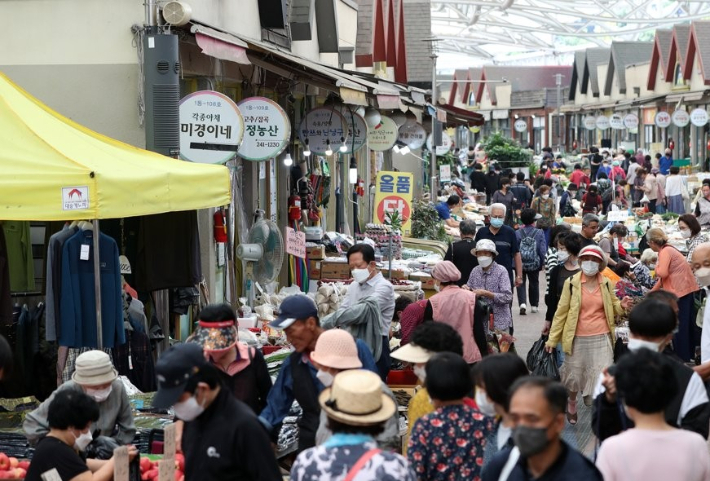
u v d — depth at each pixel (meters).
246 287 15.83
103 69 12.76
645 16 85.31
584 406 13.63
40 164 9.63
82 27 12.76
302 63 14.84
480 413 6.89
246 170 16.97
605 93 79.19
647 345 7.16
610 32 88.75
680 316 13.06
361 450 5.84
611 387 6.77
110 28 12.73
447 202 31.02
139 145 12.76
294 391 8.23
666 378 5.82
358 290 11.23
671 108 60.81
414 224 26.89
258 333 13.53
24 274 12.54
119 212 9.71
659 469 5.77
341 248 20.06
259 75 17.30
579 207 39.62
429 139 35.78
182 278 12.25
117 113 12.77
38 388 11.12
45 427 7.93
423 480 6.80
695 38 56.47
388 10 32.94
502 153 57.09
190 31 12.20
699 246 10.41
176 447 7.61
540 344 13.12
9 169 9.59
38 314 11.10
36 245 12.94
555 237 16.50
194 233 12.27
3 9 12.83
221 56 12.03
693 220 16.69
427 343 7.73
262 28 18.14
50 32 12.80
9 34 12.85
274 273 14.67
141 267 12.27
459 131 101.56
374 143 24.53
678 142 61.31
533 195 34.53
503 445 6.68
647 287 15.38
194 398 6.21
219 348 7.93
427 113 29.86
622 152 53.47
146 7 12.57
